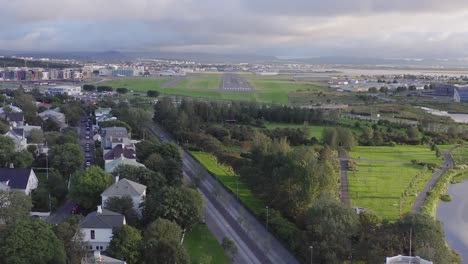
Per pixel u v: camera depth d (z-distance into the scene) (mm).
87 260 143000
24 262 135500
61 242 147500
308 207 196250
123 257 151500
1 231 147000
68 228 159375
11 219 167375
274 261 174000
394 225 163000
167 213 184000
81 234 159875
